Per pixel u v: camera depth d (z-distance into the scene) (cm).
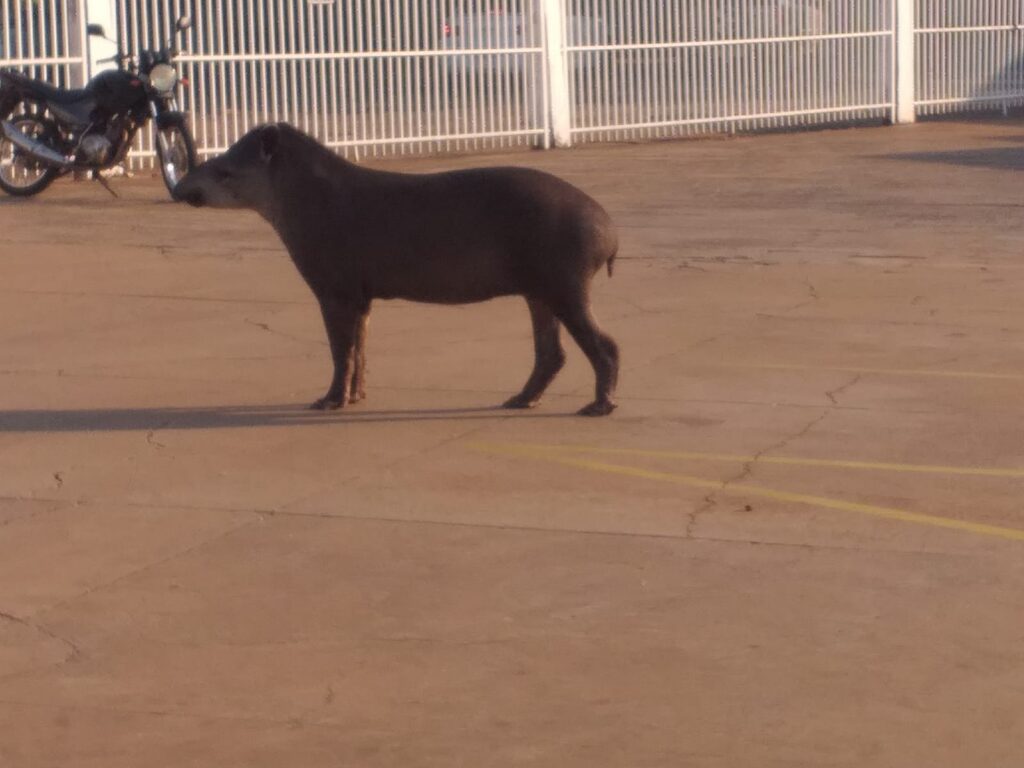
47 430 1372
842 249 1872
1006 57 3344
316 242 1385
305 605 1100
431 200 1373
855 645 1023
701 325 1598
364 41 2514
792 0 2922
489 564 1177
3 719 929
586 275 1368
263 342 1559
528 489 1278
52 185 2241
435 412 1402
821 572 1156
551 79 2673
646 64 2775
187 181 1400
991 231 1955
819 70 2988
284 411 1405
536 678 977
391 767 863
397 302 1677
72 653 1023
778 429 1366
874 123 3092
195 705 945
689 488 1278
